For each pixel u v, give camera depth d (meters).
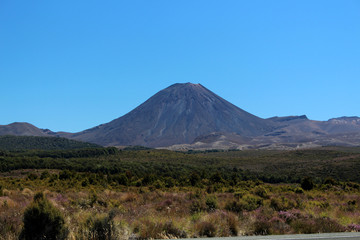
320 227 15.12
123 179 62.06
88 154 158.25
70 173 66.00
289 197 35.28
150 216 15.54
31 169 99.94
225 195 34.06
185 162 141.62
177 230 13.02
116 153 165.75
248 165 134.00
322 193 45.78
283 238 11.01
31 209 11.10
